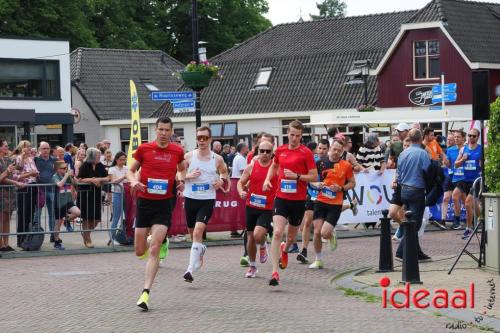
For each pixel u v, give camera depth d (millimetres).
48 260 17375
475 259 14625
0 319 11156
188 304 11969
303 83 52688
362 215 22188
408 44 47438
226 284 13781
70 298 12625
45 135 57969
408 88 47562
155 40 72625
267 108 52625
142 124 58312
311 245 19328
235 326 10383
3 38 50344
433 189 15859
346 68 52188
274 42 56875
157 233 11969
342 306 11711
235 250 18656
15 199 18344
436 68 46875
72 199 18875
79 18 61875
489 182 14695
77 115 54188
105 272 15281
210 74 24891
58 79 52094
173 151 12242
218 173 15016
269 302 12078
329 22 56594
